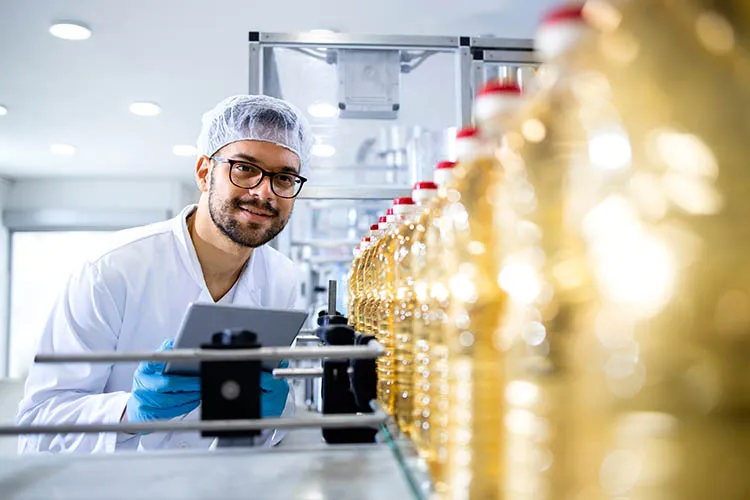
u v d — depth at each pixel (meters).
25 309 5.54
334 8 2.29
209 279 1.49
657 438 0.32
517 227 0.46
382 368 0.76
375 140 2.55
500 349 0.49
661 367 0.32
